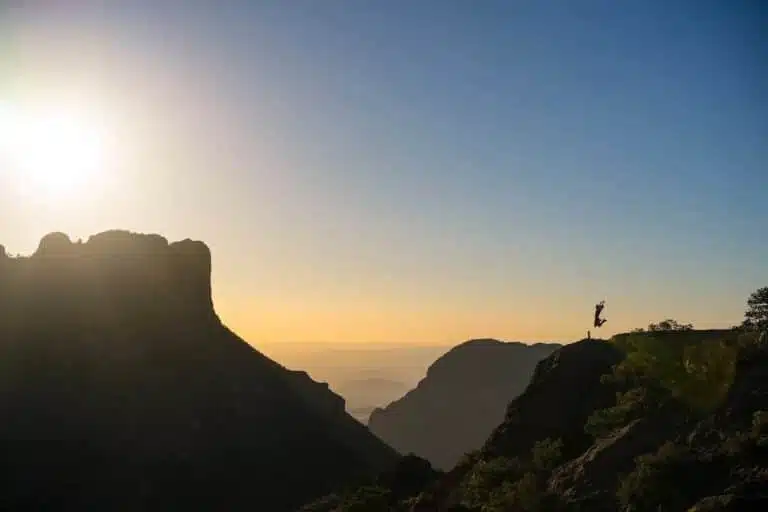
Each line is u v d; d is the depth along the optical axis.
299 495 86.31
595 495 23.41
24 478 75.75
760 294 27.84
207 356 110.19
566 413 35.53
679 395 26.17
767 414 21.72
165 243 125.75
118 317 107.50
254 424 99.19
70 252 115.62
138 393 94.94
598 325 37.09
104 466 80.75
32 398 87.75
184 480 82.75
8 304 102.00
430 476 53.69
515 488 27.78
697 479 20.88
